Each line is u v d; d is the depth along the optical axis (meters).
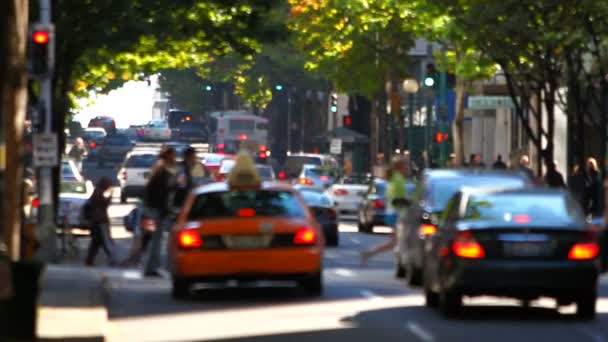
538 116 99.38
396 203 59.91
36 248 67.56
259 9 93.12
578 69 95.25
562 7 89.19
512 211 45.78
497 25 90.56
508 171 59.44
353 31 153.38
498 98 135.62
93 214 73.69
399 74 162.25
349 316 47.19
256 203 52.53
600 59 92.56
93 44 86.56
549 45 89.56
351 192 134.62
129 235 106.69
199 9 91.69
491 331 42.72
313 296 54.22
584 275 44.41
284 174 170.88
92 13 85.56
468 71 122.31
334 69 165.00
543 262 44.31
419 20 119.50
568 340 40.47
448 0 94.31
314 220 52.97
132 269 71.44
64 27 84.25
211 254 51.06
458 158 134.75
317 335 41.88
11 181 41.38
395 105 154.50
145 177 159.50
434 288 48.31
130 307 50.34
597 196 95.56
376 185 112.56
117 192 190.88
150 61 100.69
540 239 44.50
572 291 44.66
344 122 189.62
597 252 44.91
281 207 52.53
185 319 46.47
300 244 51.59
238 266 51.06
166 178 63.28
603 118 95.75
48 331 39.59
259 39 93.94
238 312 48.62
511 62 103.75
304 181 150.50
